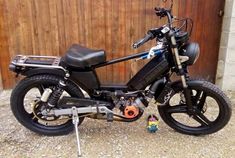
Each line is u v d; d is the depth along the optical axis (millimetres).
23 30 3615
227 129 2906
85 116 2639
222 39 3695
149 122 2799
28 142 2678
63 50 3740
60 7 3553
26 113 2729
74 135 2781
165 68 2502
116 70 3871
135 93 2592
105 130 2869
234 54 3643
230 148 2609
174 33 2387
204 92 2590
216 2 3629
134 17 3643
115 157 2482
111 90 2623
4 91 3791
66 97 2562
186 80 2557
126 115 2586
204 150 2580
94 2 3557
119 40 3736
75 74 2527
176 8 3631
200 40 3791
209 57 3879
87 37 3701
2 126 2928
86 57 2455
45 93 2516
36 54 3732
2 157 2480
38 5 3525
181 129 2785
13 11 3521
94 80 2561
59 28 3641
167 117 2779
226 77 3758
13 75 3787
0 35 3604
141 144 2656
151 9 3611
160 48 2467
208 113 3225
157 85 2557
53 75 2547
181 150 2578
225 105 2553
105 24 3656
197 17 3688
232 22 3482
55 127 2750
